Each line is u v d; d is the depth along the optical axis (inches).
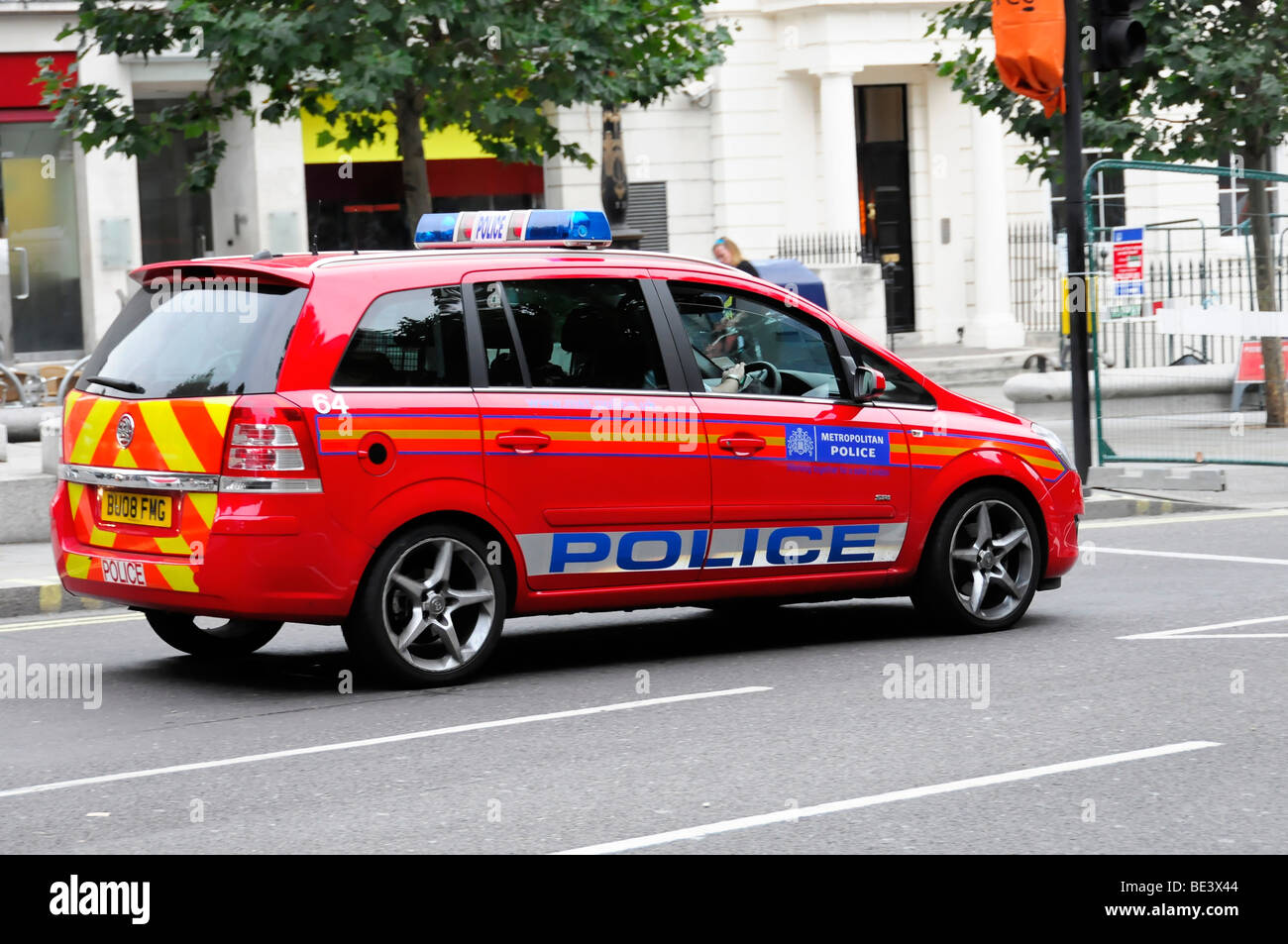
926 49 1242.6
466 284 353.4
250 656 396.5
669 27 795.4
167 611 359.9
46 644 415.8
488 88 730.2
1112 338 709.3
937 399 409.1
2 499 549.0
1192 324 686.5
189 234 1070.4
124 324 365.1
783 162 1266.0
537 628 434.6
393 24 697.0
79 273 1027.9
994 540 412.2
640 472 365.4
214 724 321.7
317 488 331.6
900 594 407.5
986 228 1283.2
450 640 350.6
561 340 362.0
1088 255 676.1
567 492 357.7
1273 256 708.7
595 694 343.3
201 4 690.2
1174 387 733.3
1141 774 275.3
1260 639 387.9
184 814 260.5
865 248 1312.7
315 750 299.4
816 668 368.5
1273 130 802.8
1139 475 638.5
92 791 274.7
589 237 381.4
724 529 376.2
